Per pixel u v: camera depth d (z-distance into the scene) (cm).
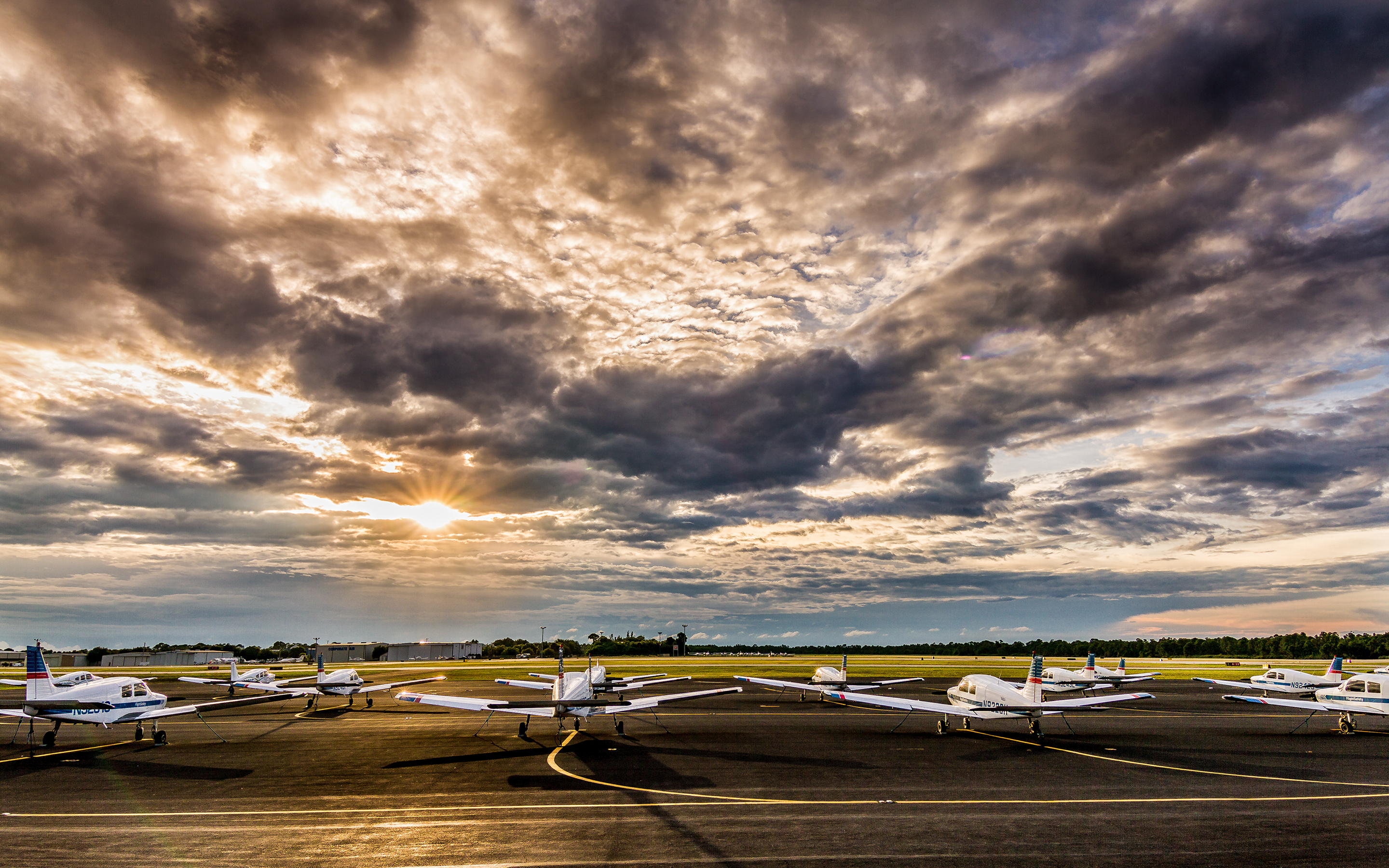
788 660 15612
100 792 2206
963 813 1942
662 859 1551
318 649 16250
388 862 1536
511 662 13825
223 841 1683
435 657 18062
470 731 3631
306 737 3428
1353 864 1527
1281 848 1636
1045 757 2856
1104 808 2003
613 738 3341
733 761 2719
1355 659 16425
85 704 3056
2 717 4191
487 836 1722
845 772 2523
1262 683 5344
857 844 1658
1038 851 1612
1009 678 7925
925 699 5425
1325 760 2800
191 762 2738
